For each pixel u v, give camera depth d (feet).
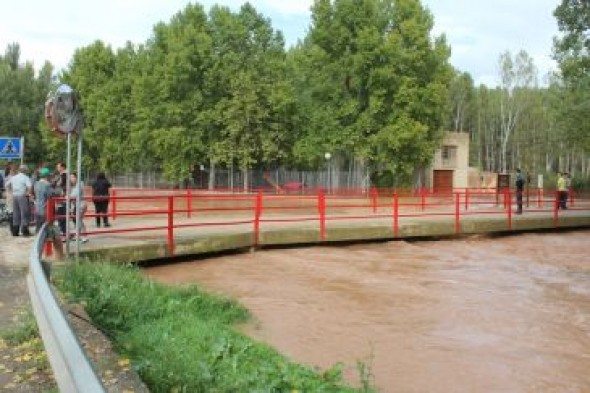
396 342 34.06
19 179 56.75
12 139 70.64
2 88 285.23
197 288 41.42
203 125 186.80
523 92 299.99
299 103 189.26
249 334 34.81
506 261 62.85
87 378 8.21
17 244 50.65
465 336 35.53
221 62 189.47
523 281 52.21
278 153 183.42
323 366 29.43
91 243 53.11
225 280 50.06
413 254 66.13
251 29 194.90
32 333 22.21
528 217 88.69
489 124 338.54
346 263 59.31
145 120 199.00
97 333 22.56
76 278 31.63
